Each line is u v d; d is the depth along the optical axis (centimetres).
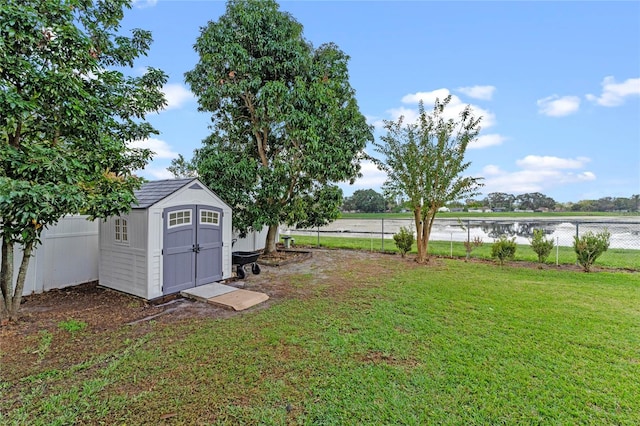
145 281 538
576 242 803
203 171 873
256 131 959
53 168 352
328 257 1055
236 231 1023
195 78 894
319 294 588
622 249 1167
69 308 498
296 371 298
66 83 377
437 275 754
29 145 396
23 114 360
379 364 312
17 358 326
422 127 914
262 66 868
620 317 446
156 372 297
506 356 328
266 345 358
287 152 930
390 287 637
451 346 353
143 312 484
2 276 427
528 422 226
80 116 410
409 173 939
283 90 819
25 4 366
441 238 1620
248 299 530
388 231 2030
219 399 254
